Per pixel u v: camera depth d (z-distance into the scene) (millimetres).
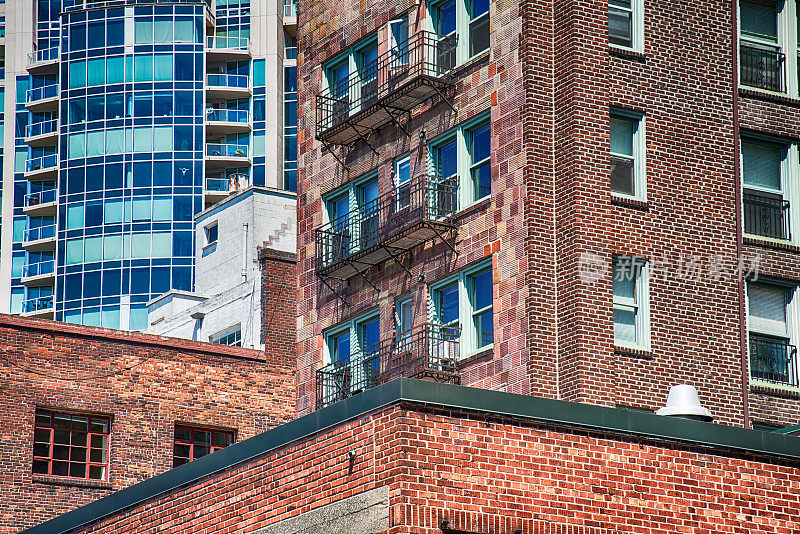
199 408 110938
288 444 58906
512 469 54938
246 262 144625
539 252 85250
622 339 85000
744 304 88938
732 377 87312
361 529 54094
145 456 108312
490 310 87875
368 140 99750
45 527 71250
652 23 91125
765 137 93375
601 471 56531
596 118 87125
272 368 114438
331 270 98438
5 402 104688
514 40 89812
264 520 59000
